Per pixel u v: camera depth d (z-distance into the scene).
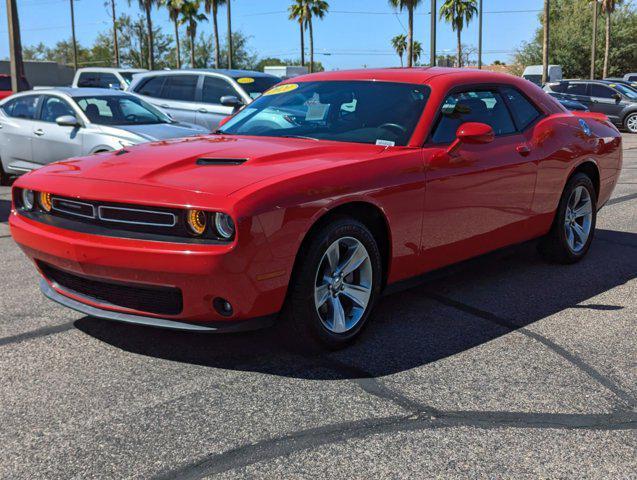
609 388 3.20
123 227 3.21
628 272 5.25
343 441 2.70
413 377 3.31
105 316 3.35
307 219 3.21
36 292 4.68
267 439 2.71
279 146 3.86
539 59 54.88
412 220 3.81
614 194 9.13
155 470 2.49
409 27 36.06
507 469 2.51
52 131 9.05
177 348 3.65
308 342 3.47
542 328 4.01
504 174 4.43
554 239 5.26
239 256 3.00
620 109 21.66
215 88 12.05
